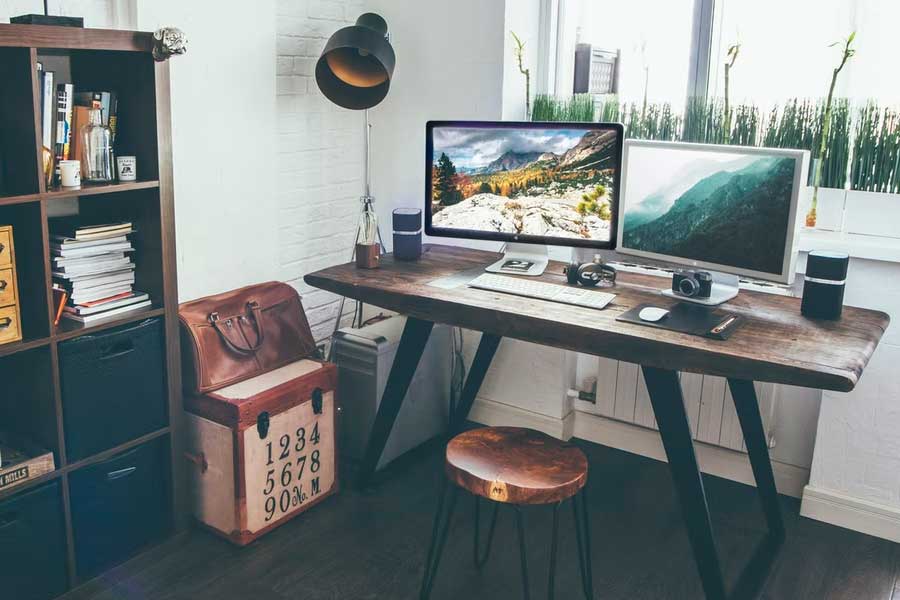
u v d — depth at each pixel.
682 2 3.04
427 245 3.27
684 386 3.00
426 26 3.37
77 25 2.21
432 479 3.08
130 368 2.42
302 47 3.25
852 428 2.73
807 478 2.94
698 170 2.44
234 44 2.95
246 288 2.88
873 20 2.70
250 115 3.06
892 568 2.58
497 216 2.82
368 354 3.03
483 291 2.63
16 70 2.08
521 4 3.23
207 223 2.98
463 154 2.81
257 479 2.61
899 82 2.68
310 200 3.42
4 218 2.24
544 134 2.68
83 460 2.34
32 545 2.25
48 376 2.24
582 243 2.71
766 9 2.88
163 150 2.39
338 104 3.11
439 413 3.36
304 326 2.97
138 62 2.35
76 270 2.31
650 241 2.60
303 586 2.44
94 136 2.31
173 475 2.59
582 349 2.30
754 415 2.56
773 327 2.30
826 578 2.53
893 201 2.73
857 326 2.32
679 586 2.47
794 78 2.87
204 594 2.39
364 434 3.12
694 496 2.21
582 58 3.31
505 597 2.40
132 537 2.54
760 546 2.67
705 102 2.99
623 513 2.87
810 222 2.87
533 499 1.98
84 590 2.38
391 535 2.71
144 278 2.50
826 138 2.77
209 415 2.58
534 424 3.42
